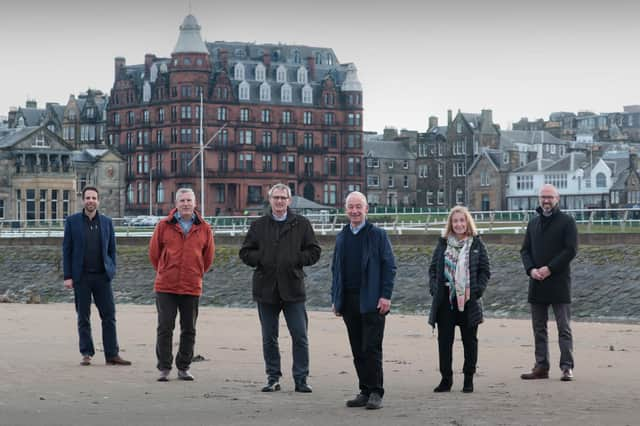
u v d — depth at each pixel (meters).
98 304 21.03
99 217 20.98
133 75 164.88
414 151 180.25
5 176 128.50
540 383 18.88
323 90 166.00
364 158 174.50
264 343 17.77
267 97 161.62
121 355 23.06
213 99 156.88
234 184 158.50
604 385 18.50
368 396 15.95
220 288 60.97
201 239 19.11
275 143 161.88
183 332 19.09
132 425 14.16
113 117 165.75
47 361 21.47
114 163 141.75
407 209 164.00
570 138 195.62
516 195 160.75
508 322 35.44
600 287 49.47
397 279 57.22
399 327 33.19
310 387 18.08
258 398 16.81
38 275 70.12
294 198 125.69
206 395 17.06
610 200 146.75
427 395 17.30
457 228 17.78
